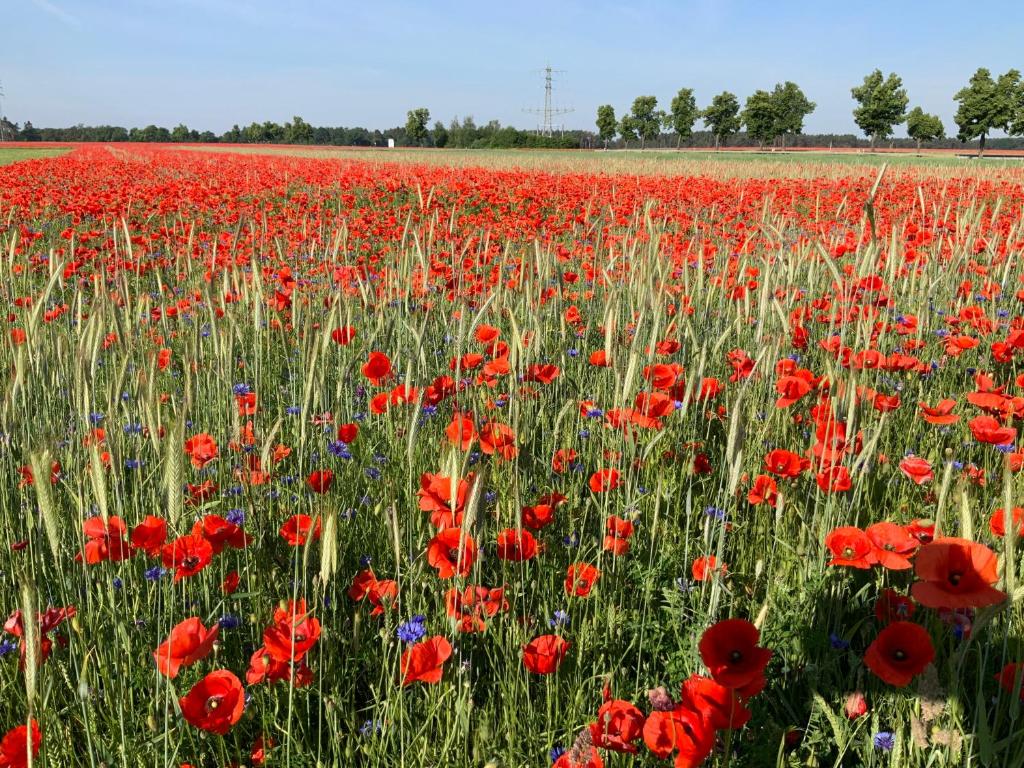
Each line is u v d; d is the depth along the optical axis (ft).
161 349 14.40
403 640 7.60
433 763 6.77
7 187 57.57
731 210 44.83
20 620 6.76
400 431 12.70
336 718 7.09
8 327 12.92
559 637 7.24
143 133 479.00
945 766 6.34
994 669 7.65
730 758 6.83
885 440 12.32
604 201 40.57
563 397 14.24
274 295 21.03
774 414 13.03
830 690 7.73
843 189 55.42
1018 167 108.99
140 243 28.25
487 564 9.12
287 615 6.98
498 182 67.82
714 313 18.81
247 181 66.13
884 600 7.79
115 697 7.33
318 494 9.95
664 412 11.26
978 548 5.56
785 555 9.54
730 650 5.68
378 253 32.58
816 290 21.35
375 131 475.31
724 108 368.89
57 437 11.27
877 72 293.84
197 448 10.91
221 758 6.36
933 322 20.58
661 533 10.53
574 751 5.65
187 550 7.63
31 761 5.11
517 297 18.08
